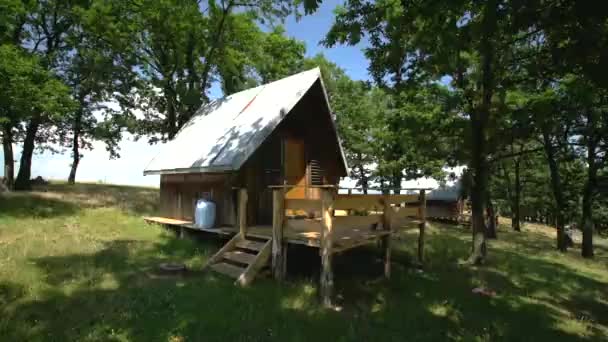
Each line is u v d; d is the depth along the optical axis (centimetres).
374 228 934
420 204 1070
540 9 391
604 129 1418
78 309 549
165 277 722
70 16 1733
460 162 1391
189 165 1061
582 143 1619
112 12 1725
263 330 511
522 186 3167
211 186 1088
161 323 513
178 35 1834
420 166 2291
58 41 1883
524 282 952
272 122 933
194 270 784
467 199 3058
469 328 601
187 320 523
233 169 889
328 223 661
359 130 2588
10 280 638
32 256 806
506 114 1135
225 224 1018
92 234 1077
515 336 585
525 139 1380
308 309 607
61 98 1429
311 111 1175
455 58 1016
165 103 2072
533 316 687
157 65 1995
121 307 561
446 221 3102
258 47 2170
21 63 1283
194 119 1459
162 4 1683
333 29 611
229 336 488
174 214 1263
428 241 1441
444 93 1198
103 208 1546
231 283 700
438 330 581
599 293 925
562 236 1844
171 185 1295
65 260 788
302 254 1028
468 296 773
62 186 2222
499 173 2981
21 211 1344
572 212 2880
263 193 1040
